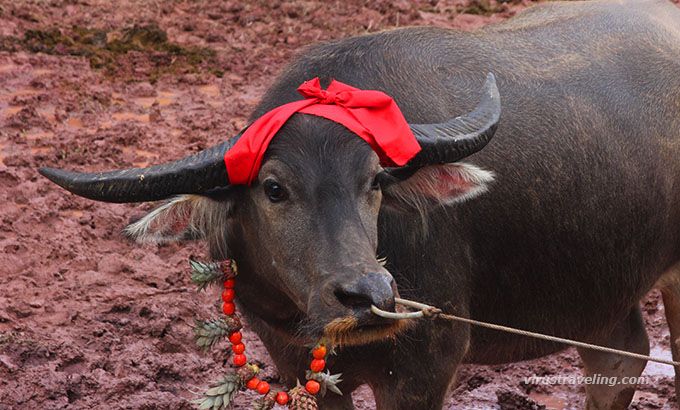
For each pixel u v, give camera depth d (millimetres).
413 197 8914
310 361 9633
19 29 29000
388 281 7445
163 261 15570
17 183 18109
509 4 33625
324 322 7605
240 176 8117
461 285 9867
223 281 8914
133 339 13383
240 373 8898
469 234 9977
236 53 28281
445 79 10219
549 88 10836
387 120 8148
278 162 7980
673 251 12039
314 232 7836
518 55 11172
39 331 13281
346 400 10414
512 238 10266
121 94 24438
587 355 12523
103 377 12188
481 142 8695
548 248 10555
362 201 8047
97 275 14922
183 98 24328
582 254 10820
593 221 10797
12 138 20609
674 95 11641
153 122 22234
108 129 21188
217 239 8680
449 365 9789
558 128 10578
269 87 10164
